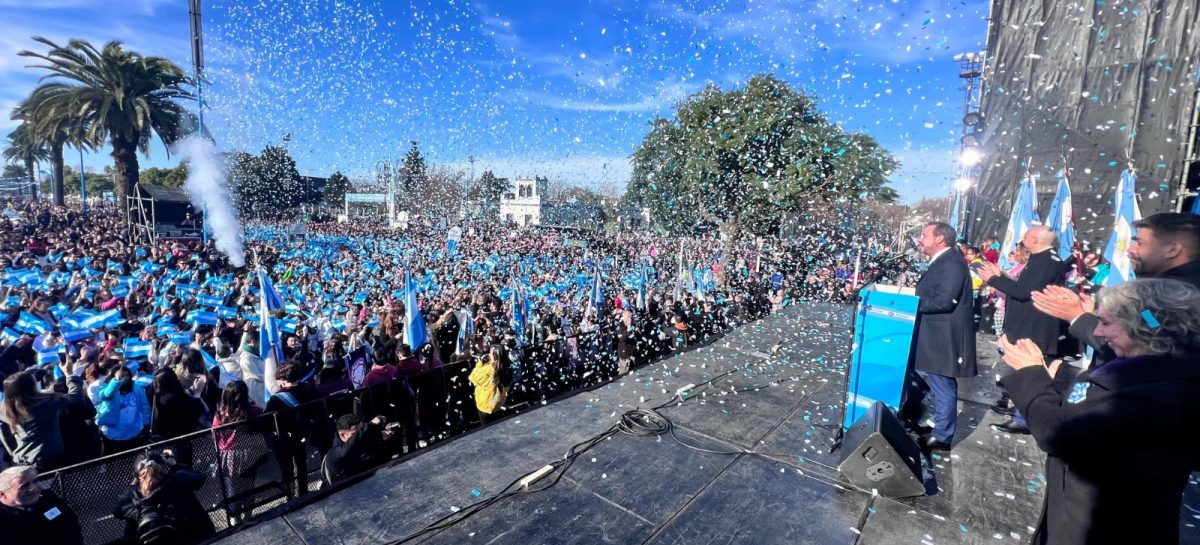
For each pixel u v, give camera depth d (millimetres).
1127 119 9812
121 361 5695
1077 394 2014
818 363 6613
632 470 3777
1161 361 1633
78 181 71562
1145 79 9625
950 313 3727
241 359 7164
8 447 4523
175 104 24906
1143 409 1567
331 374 6012
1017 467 3666
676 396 5336
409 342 7312
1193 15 9172
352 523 3174
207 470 4051
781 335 8258
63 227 27141
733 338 8070
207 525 3826
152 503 3576
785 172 13875
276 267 18578
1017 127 10906
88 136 22672
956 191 12555
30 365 7195
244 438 4285
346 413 5070
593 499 3400
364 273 18000
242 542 3000
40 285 12773
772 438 4309
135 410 5527
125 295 11219
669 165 16594
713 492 3457
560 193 43562
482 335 7809
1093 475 1720
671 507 3291
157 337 7758
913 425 4324
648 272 17016
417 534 3051
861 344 4004
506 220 43312
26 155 50500
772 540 2932
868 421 3514
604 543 2953
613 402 5176
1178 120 9375
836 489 3457
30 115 25188
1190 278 2334
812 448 4094
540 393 7980
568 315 10734
